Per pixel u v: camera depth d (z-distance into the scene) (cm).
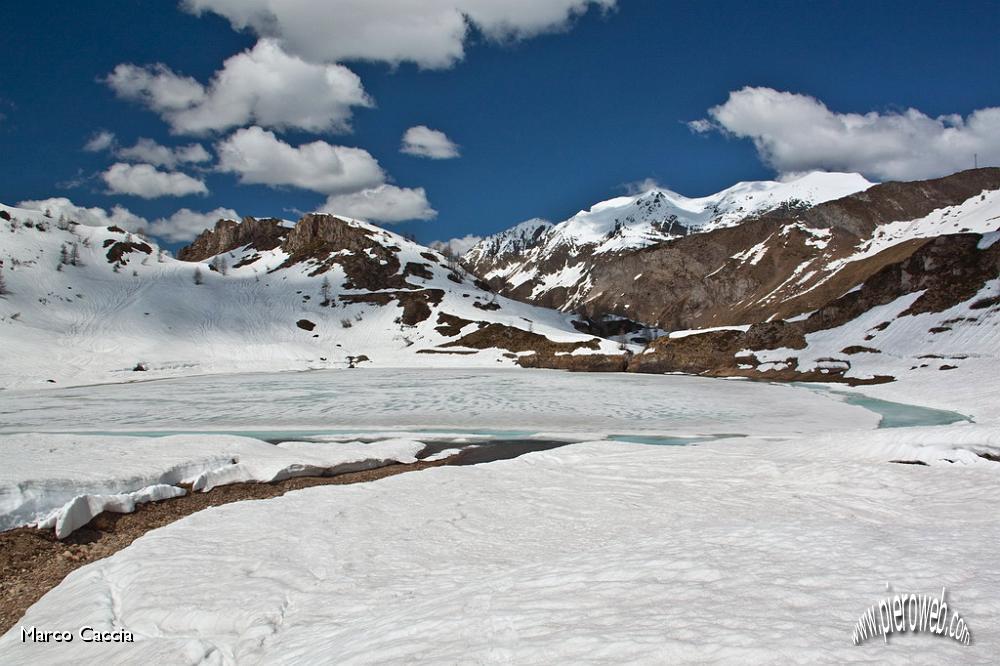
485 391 6025
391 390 6212
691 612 698
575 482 2036
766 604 707
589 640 634
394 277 15038
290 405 5009
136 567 1292
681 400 5103
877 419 3878
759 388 6053
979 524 1282
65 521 1728
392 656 682
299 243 17875
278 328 12300
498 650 645
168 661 871
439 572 1204
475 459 2877
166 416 4466
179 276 14012
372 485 2019
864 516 1488
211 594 1123
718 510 1625
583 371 9494
